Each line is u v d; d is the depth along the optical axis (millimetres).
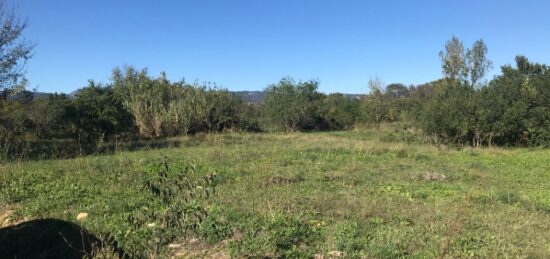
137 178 12062
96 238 5969
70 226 5855
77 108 28594
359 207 8820
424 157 18016
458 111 25547
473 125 25344
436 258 5961
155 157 17188
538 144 25203
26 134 24000
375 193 10586
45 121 27406
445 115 25750
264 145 21953
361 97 48531
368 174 13453
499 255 6172
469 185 12125
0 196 10086
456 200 9867
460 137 25875
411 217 8203
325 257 5996
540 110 25000
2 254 5406
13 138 17297
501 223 7957
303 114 41938
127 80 34656
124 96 33312
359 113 45875
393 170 14406
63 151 19406
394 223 7832
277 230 6891
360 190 10922
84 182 11625
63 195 10125
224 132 34500
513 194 10453
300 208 8664
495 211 8984
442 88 29047
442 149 21656
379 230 7277
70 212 8688
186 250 6340
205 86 35625
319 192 10477
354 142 22719
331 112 44719
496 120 25156
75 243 5625
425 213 8438
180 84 35188
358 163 15742
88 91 29969
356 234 6988
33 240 5516
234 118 36688
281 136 29234
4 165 13422
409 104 43719
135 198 9664
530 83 25984
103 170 13578
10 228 5656
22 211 8898
